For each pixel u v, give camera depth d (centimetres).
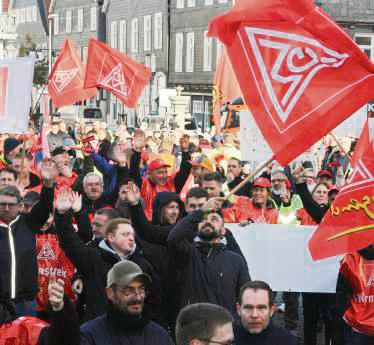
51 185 1080
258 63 1045
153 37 7794
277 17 1035
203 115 7125
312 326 1331
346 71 1030
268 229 1301
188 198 1134
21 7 11000
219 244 1089
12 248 1068
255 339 904
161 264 1107
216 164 2225
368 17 6053
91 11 9156
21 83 1509
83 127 3766
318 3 6009
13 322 866
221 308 640
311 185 1669
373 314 1174
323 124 1030
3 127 1513
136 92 2259
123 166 1441
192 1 7206
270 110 1039
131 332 795
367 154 1094
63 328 754
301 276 1300
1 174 1342
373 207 1093
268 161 1029
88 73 2256
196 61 7175
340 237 1101
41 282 1198
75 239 1007
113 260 1016
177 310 1089
